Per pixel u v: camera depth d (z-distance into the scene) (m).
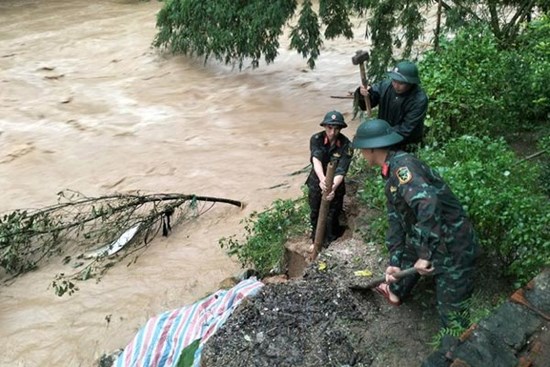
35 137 10.88
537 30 8.74
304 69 14.22
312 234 6.16
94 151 10.34
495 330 3.13
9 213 8.41
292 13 11.36
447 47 7.88
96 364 5.75
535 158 6.52
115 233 7.82
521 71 7.25
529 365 2.93
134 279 6.97
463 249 3.95
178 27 13.56
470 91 6.88
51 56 15.15
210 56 14.75
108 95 12.95
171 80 13.77
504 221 4.49
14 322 6.38
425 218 3.65
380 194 5.70
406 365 4.16
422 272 3.77
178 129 11.24
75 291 6.81
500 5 9.98
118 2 20.27
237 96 12.85
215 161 9.80
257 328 4.51
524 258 4.39
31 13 18.84
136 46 15.69
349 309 4.62
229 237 7.62
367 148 3.88
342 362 4.22
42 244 7.81
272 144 10.42
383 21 10.23
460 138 6.20
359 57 5.49
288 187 8.76
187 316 5.16
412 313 4.55
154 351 4.91
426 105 5.30
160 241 7.74
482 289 4.56
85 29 17.19
